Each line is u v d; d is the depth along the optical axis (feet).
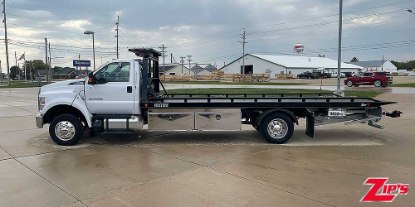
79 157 24.61
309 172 20.74
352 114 30.01
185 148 27.45
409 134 33.19
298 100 31.07
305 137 31.94
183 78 240.73
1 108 57.26
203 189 17.88
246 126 37.78
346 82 125.80
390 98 70.79
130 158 24.29
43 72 363.35
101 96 28.58
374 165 22.22
